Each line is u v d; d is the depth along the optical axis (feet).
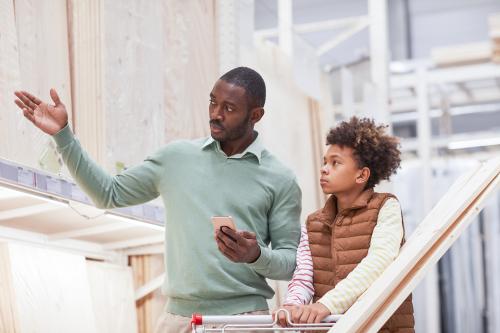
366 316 6.18
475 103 27.14
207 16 13.10
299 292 8.05
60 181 8.91
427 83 25.09
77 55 10.34
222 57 13.16
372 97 18.65
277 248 8.69
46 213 9.83
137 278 12.60
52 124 7.81
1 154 8.70
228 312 8.29
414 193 26.78
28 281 9.80
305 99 16.06
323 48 19.88
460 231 6.86
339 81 17.44
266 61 14.76
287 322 6.93
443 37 31.42
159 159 8.73
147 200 8.80
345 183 8.28
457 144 25.84
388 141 8.55
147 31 11.71
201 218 8.44
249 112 8.62
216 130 8.54
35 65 9.55
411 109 27.14
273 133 14.70
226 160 8.69
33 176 8.47
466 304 25.85
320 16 31.19
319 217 8.39
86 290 10.77
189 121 12.55
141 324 12.52
